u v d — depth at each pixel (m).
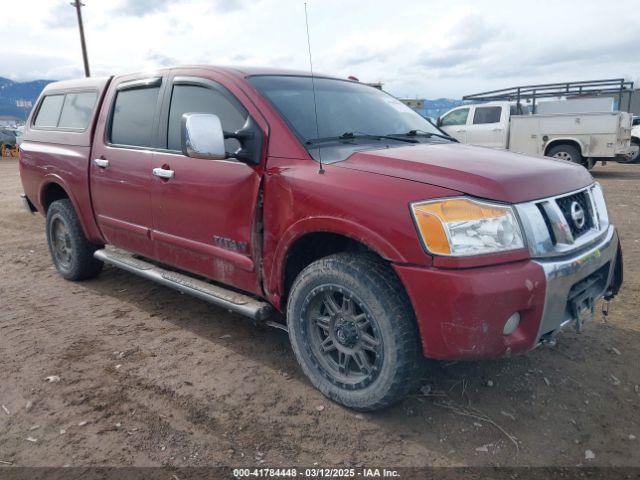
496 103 13.16
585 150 12.16
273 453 2.52
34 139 5.17
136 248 4.14
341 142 3.21
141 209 3.92
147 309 4.31
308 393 3.03
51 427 2.73
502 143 13.05
